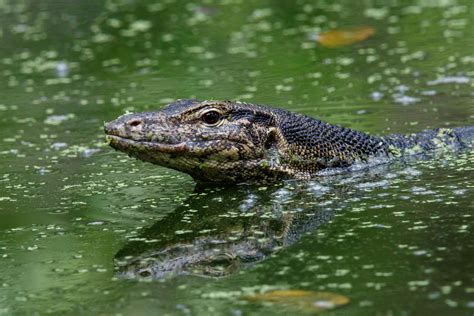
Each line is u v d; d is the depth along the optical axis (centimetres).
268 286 783
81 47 2162
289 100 1561
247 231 941
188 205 1048
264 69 1825
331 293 756
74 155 1310
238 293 773
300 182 1105
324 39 1978
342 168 1143
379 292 753
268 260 849
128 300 776
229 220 983
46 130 1469
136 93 1692
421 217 934
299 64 1850
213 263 855
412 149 1199
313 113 1459
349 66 1798
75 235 967
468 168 1116
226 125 1066
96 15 2514
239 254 873
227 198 1065
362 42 2002
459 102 1466
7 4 2730
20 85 1838
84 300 784
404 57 1833
